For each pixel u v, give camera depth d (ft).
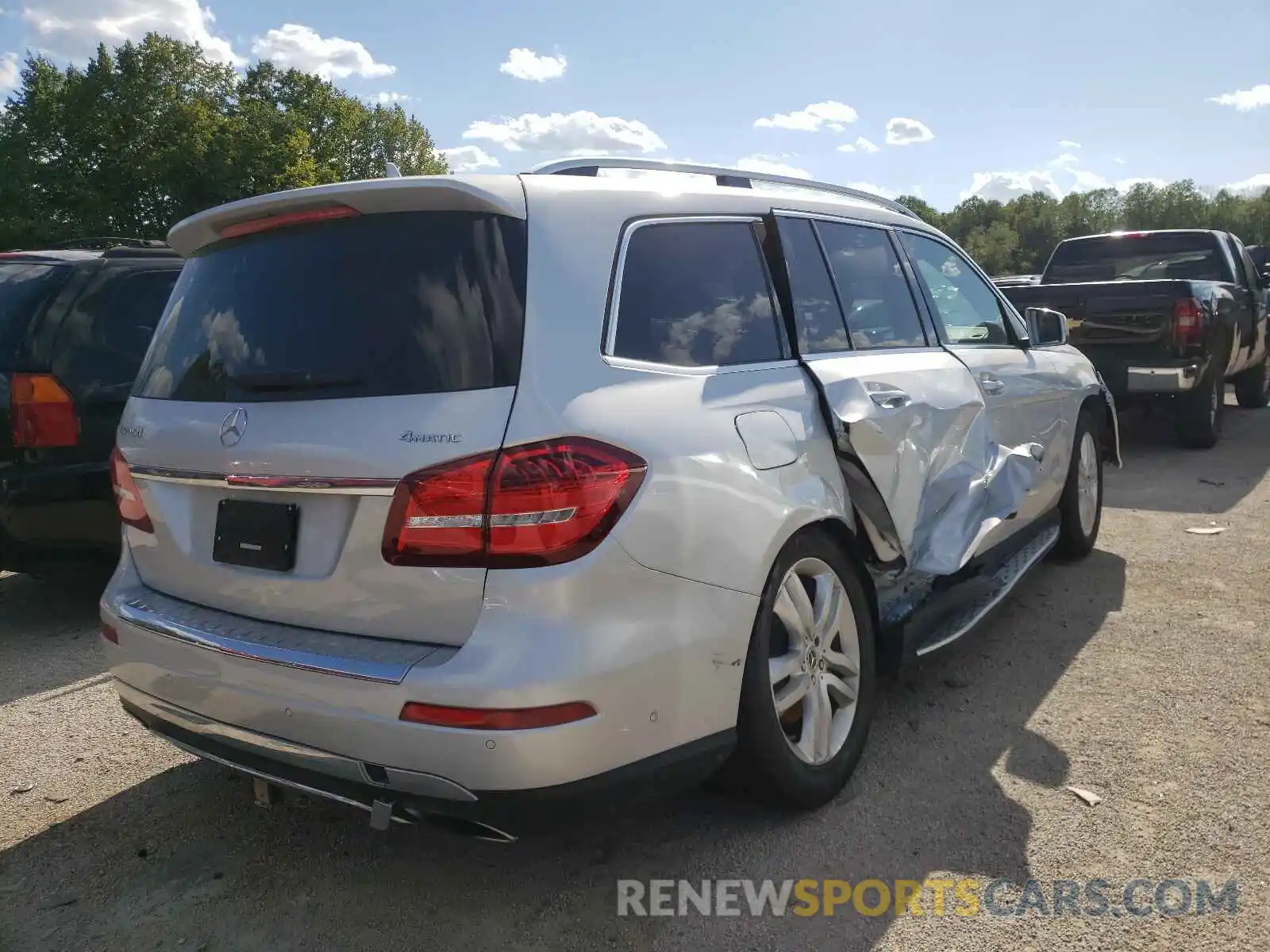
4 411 15.64
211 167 150.20
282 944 8.59
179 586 9.66
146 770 11.88
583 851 9.80
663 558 8.14
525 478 7.55
